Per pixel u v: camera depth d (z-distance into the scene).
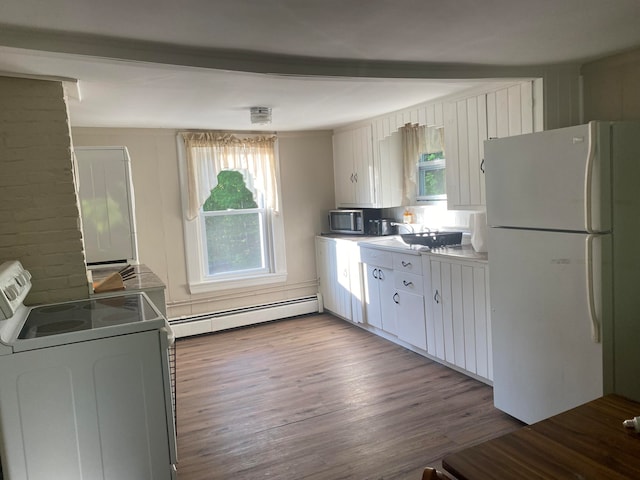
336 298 5.26
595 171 2.23
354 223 5.16
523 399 2.74
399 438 2.77
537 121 3.09
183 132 4.81
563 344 2.47
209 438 2.89
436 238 3.94
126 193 3.54
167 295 4.89
